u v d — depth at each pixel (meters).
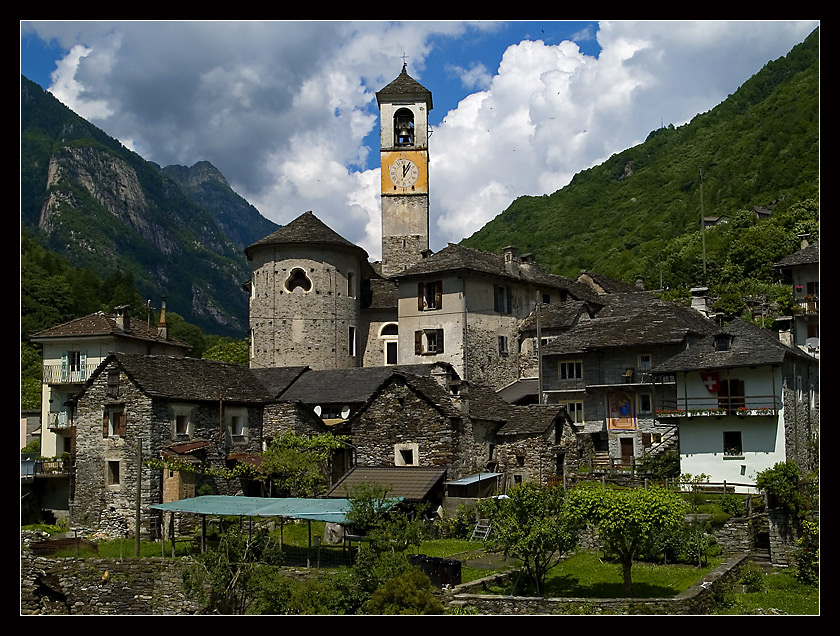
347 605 26.34
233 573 29.17
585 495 27.91
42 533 38.78
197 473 40.97
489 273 59.56
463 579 29.16
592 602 25.12
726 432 40.41
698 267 92.00
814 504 33.88
